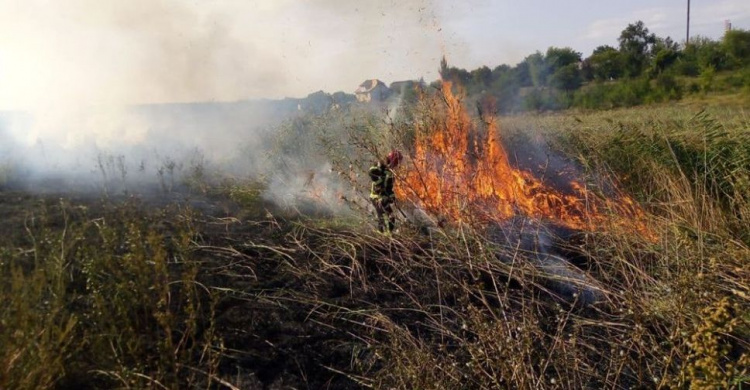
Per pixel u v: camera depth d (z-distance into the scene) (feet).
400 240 20.89
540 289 17.43
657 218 21.02
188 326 12.71
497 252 19.95
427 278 18.28
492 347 12.30
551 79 112.88
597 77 118.62
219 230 22.86
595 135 31.40
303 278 18.19
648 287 16.19
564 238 21.85
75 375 11.32
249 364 12.93
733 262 17.39
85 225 17.97
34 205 24.45
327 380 12.84
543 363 13.19
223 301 15.78
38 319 11.44
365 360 13.58
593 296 17.02
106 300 14.01
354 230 22.74
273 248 20.43
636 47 127.75
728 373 10.66
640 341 13.14
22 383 9.61
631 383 12.70
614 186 24.21
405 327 14.83
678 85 100.53
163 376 11.37
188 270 16.16
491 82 97.96
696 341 11.28
